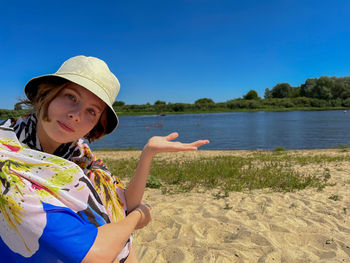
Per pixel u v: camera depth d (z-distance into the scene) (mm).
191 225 3398
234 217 3768
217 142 22344
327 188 5383
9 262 860
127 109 135500
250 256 2625
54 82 1139
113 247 923
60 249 818
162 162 9562
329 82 125250
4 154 947
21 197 836
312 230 3238
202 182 5918
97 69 1165
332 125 34312
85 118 1130
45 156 1031
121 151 16703
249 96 161000
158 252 2711
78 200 1005
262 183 5645
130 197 1464
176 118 77812
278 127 34594
